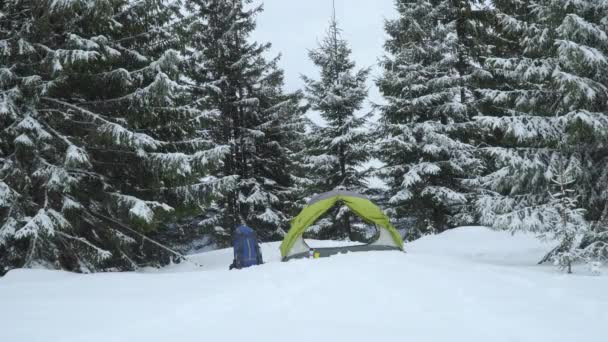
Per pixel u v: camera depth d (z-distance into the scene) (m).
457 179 21.23
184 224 21.64
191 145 15.29
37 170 11.45
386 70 21.92
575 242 10.17
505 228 11.34
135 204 12.28
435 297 5.98
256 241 10.69
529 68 11.75
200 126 15.35
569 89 10.59
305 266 8.09
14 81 12.02
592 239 10.48
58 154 12.26
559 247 10.69
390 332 4.72
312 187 25.33
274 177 25.19
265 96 23.62
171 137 15.40
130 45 14.83
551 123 11.59
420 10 21.36
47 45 12.63
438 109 20.84
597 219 11.72
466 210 20.12
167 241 20.64
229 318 5.34
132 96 12.91
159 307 5.97
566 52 10.50
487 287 6.56
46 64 11.74
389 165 22.64
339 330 4.79
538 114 12.12
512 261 12.77
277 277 7.36
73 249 12.45
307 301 5.90
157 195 14.55
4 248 12.00
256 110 23.42
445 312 5.43
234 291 6.53
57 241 12.57
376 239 12.55
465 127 20.73
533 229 10.75
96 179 13.45
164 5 14.96
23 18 12.77
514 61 12.40
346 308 5.61
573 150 11.59
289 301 5.93
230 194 22.47
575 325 5.02
